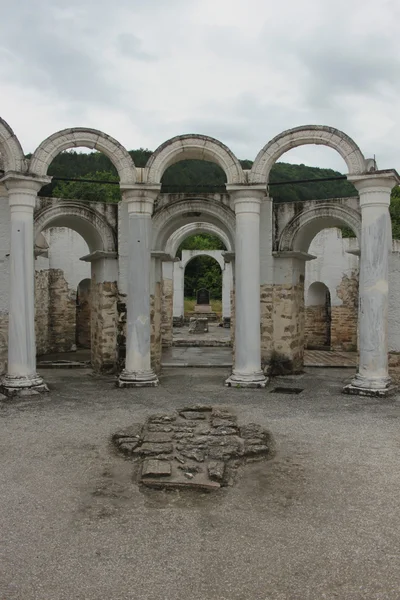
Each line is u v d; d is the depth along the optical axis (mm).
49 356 20719
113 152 12758
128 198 12977
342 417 9820
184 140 12852
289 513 5727
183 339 24469
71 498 6121
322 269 22984
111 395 11938
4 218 13445
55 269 22094
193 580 4457
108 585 4383
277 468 7090
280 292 15180
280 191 52875
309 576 4516
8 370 12211
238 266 12945
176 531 5320
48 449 7891
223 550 4945
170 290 22938
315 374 15344
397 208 36562
